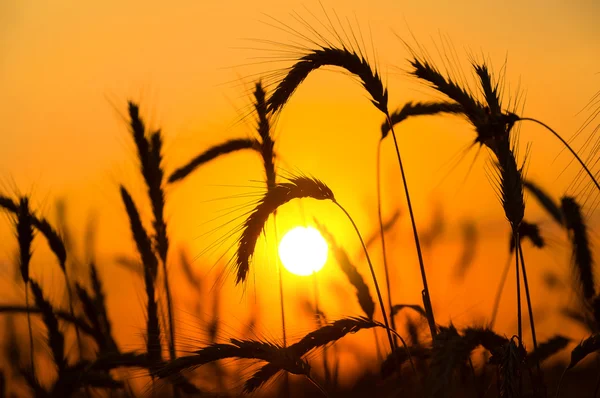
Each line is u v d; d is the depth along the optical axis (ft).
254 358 3.01
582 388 3.22
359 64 3.17
